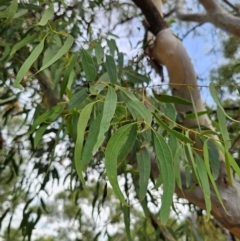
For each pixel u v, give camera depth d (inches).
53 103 65.0
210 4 81.7
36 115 54.4
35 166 77.6
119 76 48.8
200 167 35.0
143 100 37.0
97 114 36.1
